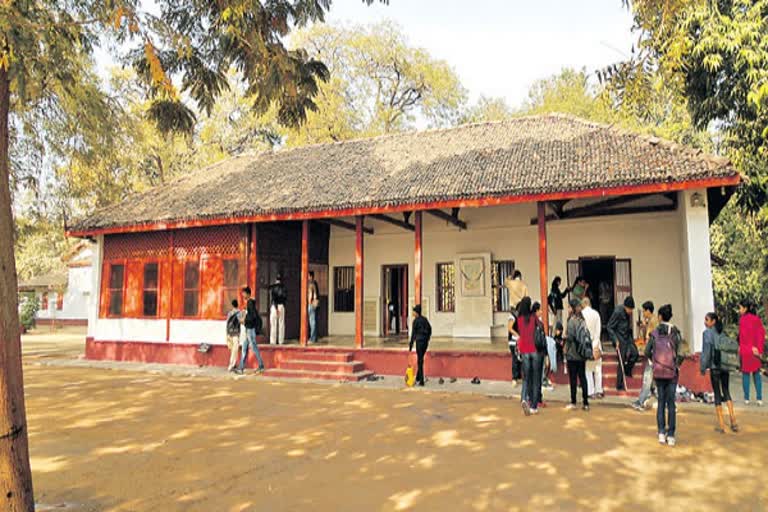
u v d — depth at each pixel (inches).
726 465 229.5
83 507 190.1
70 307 1237.1
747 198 479.2
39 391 431.2
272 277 590.9
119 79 798.5
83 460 246.2
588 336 341.1
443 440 273.6
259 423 315.3
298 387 440.8
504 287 601.9
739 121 466.6
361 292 511.2
